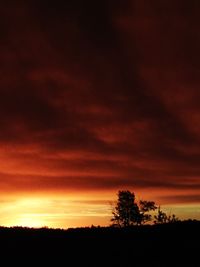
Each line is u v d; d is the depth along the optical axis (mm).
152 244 42000
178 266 34438
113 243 42750
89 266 35344
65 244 42469
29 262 36750
